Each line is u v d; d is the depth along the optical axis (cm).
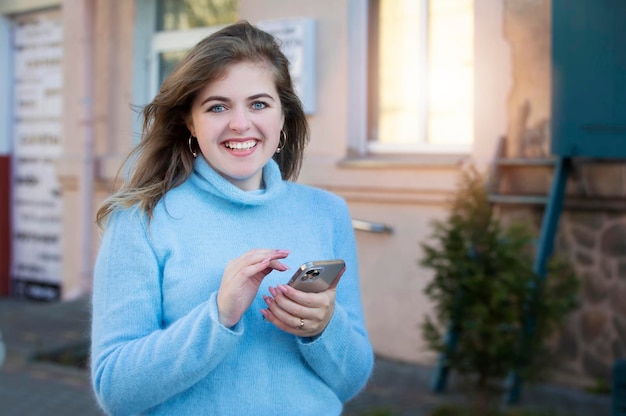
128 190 192
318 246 202
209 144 188
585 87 470
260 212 196
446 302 438
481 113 532
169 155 198
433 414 453
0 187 895
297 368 188
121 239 184
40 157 876
